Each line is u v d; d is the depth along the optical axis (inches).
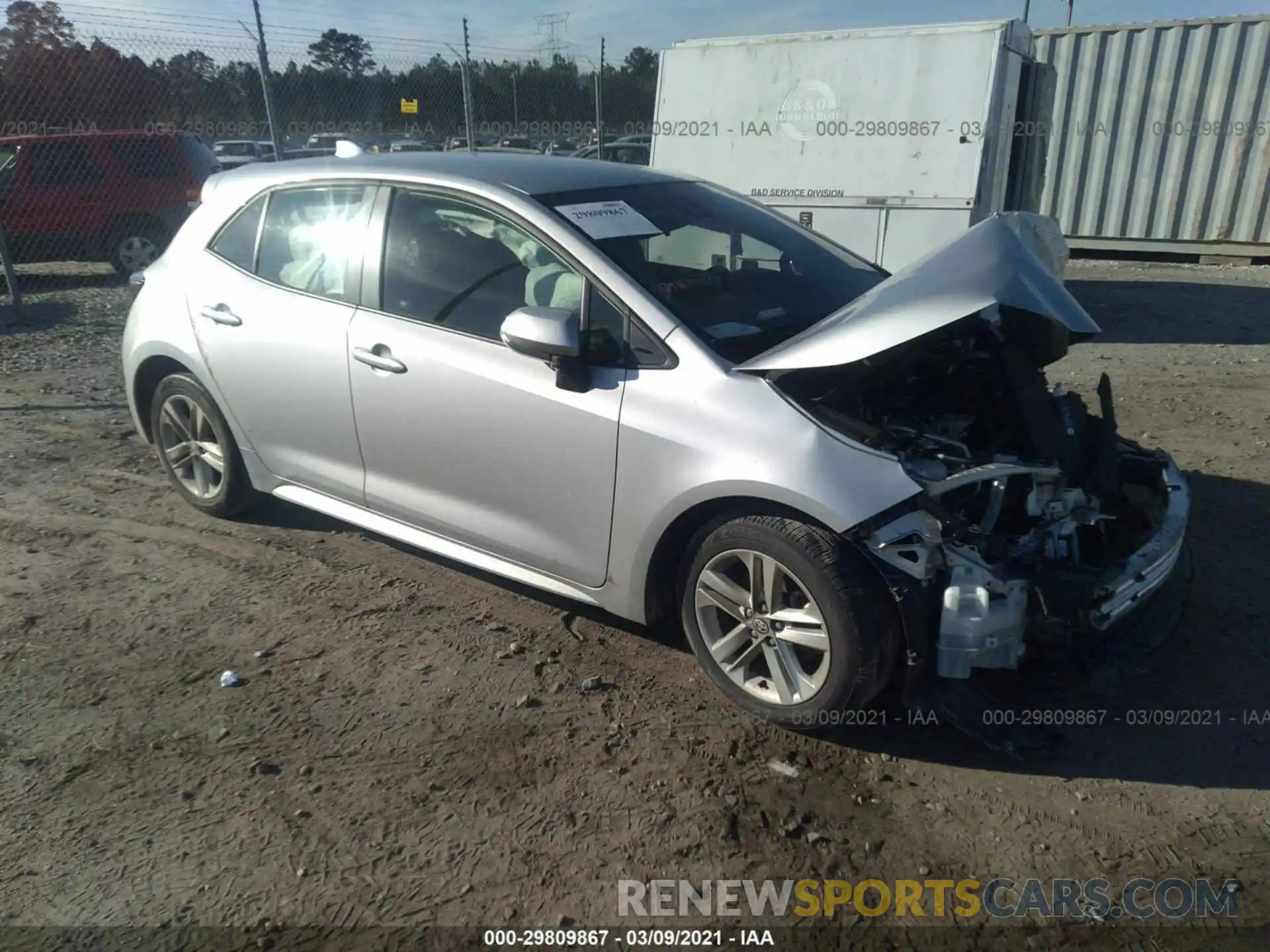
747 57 376.5
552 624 152.5
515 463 139.9
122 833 109.2
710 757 121.3
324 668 140.7
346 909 99.3
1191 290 459.5
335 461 164.2
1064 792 115.6
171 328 180.9
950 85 338.0
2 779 117.6
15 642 147.6
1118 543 131.4
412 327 149.2
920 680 118.2
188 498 193.2
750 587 124.6
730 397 122.6
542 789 115.9
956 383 142.6
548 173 155.6
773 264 156.6
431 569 170.9
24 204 454.0
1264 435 237.6
